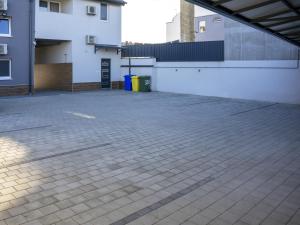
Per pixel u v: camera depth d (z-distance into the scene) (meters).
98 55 22.86
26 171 5.70
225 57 19.86
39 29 19.56
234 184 5.22
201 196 4.73
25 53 18.98
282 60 17.78
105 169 5.87
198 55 21.42
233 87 19.70
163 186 5.10
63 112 12.76
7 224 3.83
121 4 23.69
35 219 3.96
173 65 22.34
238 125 10.53
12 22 18.34
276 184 5.25
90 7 21.78
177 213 4.17
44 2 20.97
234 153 7.09
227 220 4.01
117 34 23.84
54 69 22.92
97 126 9.94
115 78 24.23
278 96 18.06
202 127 10.08
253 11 8.69
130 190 4.91
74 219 3.97
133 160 6.45
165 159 6.55
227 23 19.58
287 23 10.46
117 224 3.86
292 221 4.01
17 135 8.53
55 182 5.20
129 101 16.88
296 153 7.15
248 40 18.89
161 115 12.38
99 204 4.41
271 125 10.61
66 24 20.84
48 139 8.11
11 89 18.58
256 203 4.51
